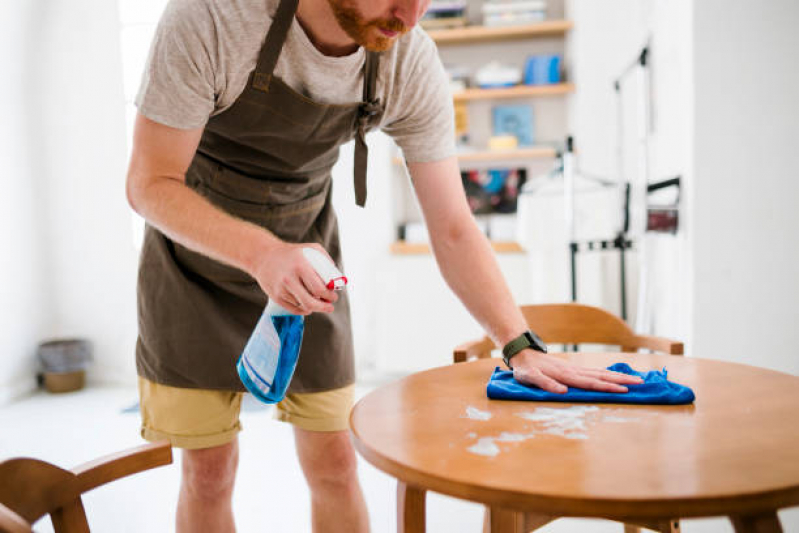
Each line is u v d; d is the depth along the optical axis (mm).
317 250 1006
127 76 4457
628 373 1197
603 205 3215
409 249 4023
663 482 741
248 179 1409
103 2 4410
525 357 1205
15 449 3221
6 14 4180
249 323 1515
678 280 2633
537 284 3346
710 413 999
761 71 2361
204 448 1511
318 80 1248
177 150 1184
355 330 4363
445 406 1079
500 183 4363
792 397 1070
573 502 713
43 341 4531
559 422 977
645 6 3314
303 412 1585
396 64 1287
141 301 1541
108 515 2467
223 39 1149
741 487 721
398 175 4422
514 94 4043
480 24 4348
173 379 1480
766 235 2402
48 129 4539
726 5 2363
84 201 4559
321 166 1503
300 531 2311
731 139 2395
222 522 1563
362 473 2842
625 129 3680
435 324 4023
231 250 1062
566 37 4188
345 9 1030
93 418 3729
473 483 759
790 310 2404
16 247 4312
